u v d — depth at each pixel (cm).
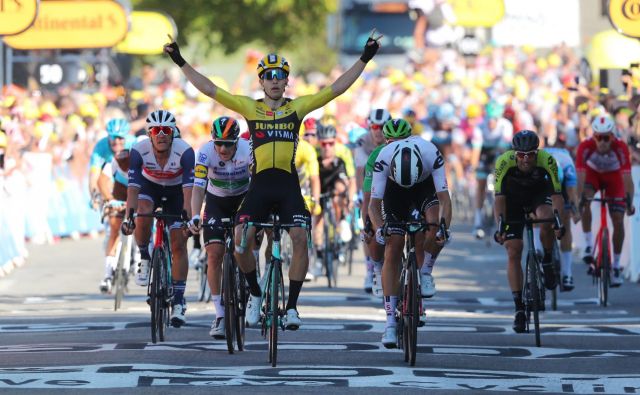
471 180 7825
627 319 3791
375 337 3306
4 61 7994
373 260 3284
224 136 3055
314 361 2883
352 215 5216
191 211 3209
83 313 3872
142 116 7112
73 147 7031
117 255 4356
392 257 2941
